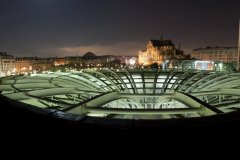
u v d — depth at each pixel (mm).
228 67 50250
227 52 129375
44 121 5457
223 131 4840
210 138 4738
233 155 4469
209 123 5090
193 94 17391
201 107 10383
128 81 35031
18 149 4996
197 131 4820
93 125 5105
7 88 18516
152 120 5254
